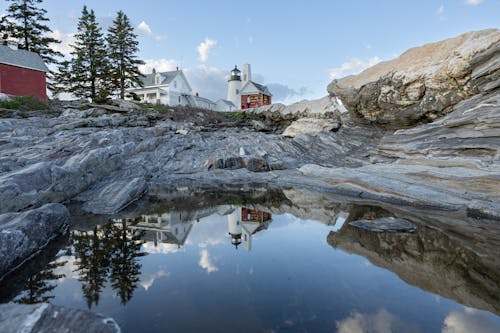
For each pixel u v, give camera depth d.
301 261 5.67
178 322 3.61
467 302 4.09
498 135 9.74
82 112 25.23
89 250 6.16
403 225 7.68
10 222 5.84
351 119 22.20
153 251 6.18
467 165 9.94
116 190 11.02
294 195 12.38
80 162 11.39
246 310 3.90
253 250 6.30
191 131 26.72
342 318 3.71
